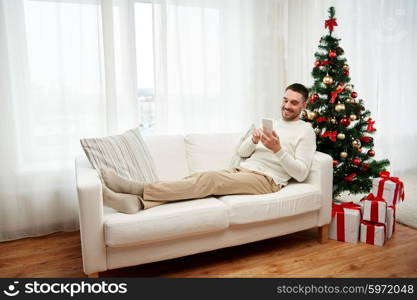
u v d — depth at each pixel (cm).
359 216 223
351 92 249
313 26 325
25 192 237
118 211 170
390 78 358
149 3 257
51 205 244
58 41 230
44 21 227
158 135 244
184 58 271
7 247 224
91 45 240
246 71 301
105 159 193
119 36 250
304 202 204
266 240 231
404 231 240
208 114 287
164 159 235
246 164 231
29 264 199
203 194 191
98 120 247
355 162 242
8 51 221
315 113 248
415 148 388
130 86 256
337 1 326
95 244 160
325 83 242
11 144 228
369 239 220
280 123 237
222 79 290
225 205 185
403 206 285
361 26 336
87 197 156
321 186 213
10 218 233
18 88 227
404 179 367
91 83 243
